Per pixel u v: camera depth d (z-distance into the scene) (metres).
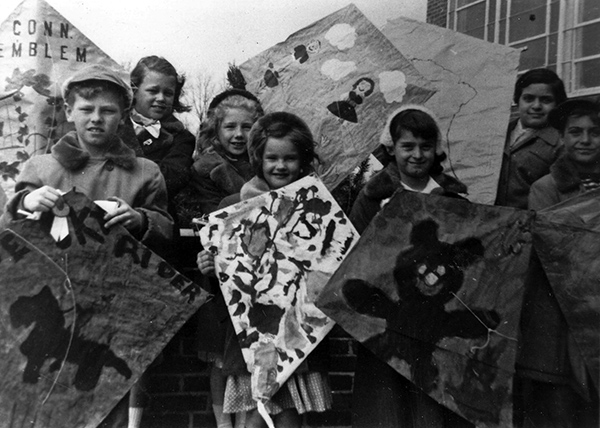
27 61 3.34
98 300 3.16
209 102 3.50
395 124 3.55
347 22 3.57
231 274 3.27
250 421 3.28
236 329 3.22
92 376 3.14
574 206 3.37
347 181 3.55
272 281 3.29
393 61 3.58
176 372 3.51
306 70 3.56
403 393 3.30
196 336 3.48
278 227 3.33
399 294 3.27
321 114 3.55
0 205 3.30
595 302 3.27
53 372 3.11
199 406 3.52
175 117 3.47
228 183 3.46
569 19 3.63
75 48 3.39
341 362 3.62
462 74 3.61
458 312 3.27
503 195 3.61
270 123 3.38
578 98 3.58
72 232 3.15
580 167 3.55
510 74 3.61
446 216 3.31
